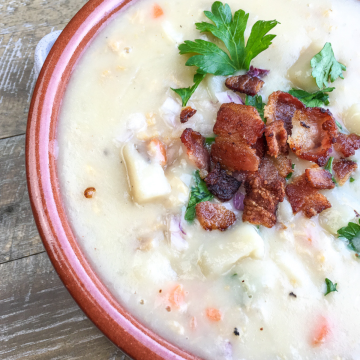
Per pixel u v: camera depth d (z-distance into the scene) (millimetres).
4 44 239
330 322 183
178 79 200
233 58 197
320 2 218
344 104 204
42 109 185
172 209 187
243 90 195
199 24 198
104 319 165
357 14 219
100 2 199
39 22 243
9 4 243
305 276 186
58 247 172
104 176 189
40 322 207
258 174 186
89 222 184
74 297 167
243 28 196
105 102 196
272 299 183
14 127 230
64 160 189
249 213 182
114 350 206
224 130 184
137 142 192
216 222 183
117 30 205
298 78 203
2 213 220
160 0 211
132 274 180
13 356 203
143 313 177
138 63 202
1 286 211
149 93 198
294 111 191
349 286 186
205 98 199
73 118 193
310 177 186
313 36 212
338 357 180
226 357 176
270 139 180
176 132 194
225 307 180
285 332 180
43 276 213
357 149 199
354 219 190
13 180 224
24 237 218
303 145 187
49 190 178
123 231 184
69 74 194
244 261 184
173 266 183
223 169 188
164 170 191
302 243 188
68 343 205
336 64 204
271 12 215
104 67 200
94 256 181
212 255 181
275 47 208
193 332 177
